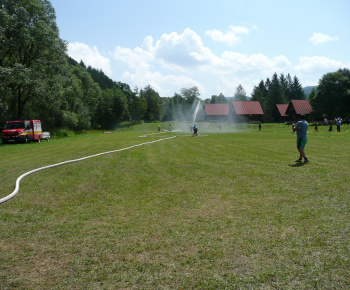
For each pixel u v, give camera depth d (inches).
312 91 3075.8
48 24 1439.5
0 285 112.0
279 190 245.6
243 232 158.7
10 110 1407.5
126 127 3176.7
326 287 105.8
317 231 156.3
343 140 808.9
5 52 1279.5
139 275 118.0
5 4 1231.5
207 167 372.2
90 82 2861.7
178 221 179.3
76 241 152.6
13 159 519.8
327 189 241.3
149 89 4478.3
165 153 545.6
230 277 114.7
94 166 399.2
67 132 1907.0
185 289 107.6
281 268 120.2
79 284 112.3
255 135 1272.1
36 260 132.6
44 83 1343.5
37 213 201.2
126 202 224.7
